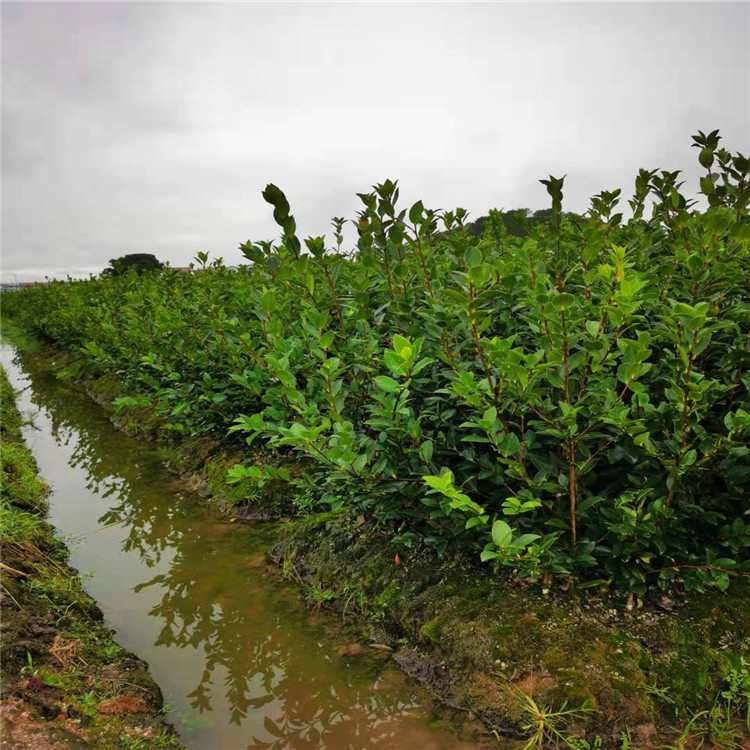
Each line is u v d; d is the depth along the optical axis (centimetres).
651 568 314
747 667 275
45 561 435
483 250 414
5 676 280
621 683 271
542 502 310
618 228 445
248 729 295
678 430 283
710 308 318
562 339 276
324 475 413
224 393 570
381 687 317
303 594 408
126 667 326
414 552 382
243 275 830
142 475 654
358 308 386
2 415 891
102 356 973
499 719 278
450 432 338
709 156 379
